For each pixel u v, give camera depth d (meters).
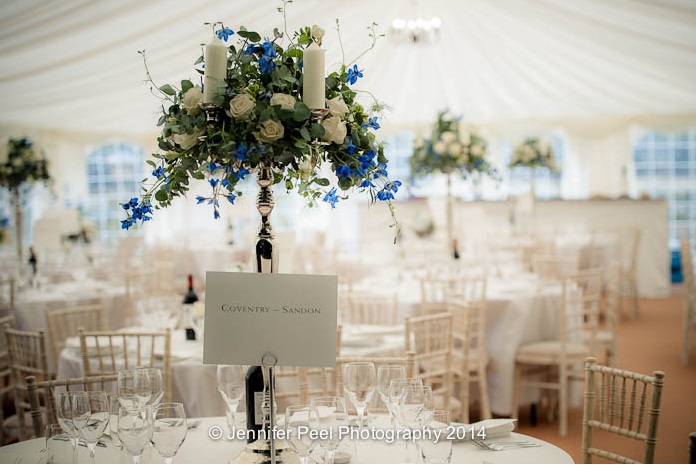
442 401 4.34
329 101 2.22
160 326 4.83
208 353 2.01
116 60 6.62
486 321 5.56
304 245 10.09
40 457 2.34
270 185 2.26
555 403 5.71
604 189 12.95
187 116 2.15
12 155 8.48
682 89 9.98
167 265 8.23
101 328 5.09
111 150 13.16
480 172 7.14
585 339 5.96
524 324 5.52
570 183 13.16
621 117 12.73
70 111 9.46
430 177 13.43
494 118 12.77
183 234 11.98
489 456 2.28
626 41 7.35
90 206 13.13
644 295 10.98
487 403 5.29
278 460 2.18
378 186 2.29
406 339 4.07
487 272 7.00
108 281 7.80
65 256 9.16
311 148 2.18
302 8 6.03
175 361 4.02
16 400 4.24
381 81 10.73
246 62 2.18
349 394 2.40
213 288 2.00
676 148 12.84
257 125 2.12
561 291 5.46
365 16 7.41
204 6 5.48
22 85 7.37
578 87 10.62
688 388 6.07
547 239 9.88
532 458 2.26
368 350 4.15
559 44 8.70
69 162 12.49
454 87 11.41
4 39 5.74
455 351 5.03
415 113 12.41
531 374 5.64
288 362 2.00
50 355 5.55
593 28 7.18
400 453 2.30
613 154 12.84
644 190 12.95
